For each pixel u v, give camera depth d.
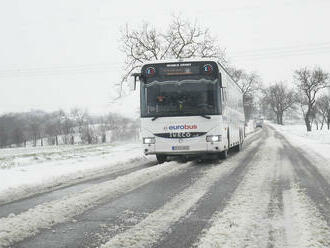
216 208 6.68
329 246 4.55
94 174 12.83
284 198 7.41
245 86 77.75
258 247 4.56
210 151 14.08
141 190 8.73
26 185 10.27
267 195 7.74
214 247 4.59
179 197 7.78
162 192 8.42
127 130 73.19
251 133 56.72
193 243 4.78
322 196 7.59
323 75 59.53
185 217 6.09
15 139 85.38
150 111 14.45
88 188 9.09
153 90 14.48
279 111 110.81
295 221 5.69
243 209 6.52
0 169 15.20
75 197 7.94
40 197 8.54
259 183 9.30
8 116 88.00
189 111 14.19
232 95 18.72
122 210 6.72
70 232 5.40
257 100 96.62
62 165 16.19
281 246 4.58
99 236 5.17
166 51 33.53
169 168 13.11
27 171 14.12
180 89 14.33
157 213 6.42
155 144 14.36
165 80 14.44
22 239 5.14
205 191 8.40
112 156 20.59
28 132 89.12
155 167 13.12
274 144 27.41
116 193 8.43
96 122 83.44
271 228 5.34
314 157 16.25
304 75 60.59
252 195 7.77
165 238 5.00
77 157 20.83
